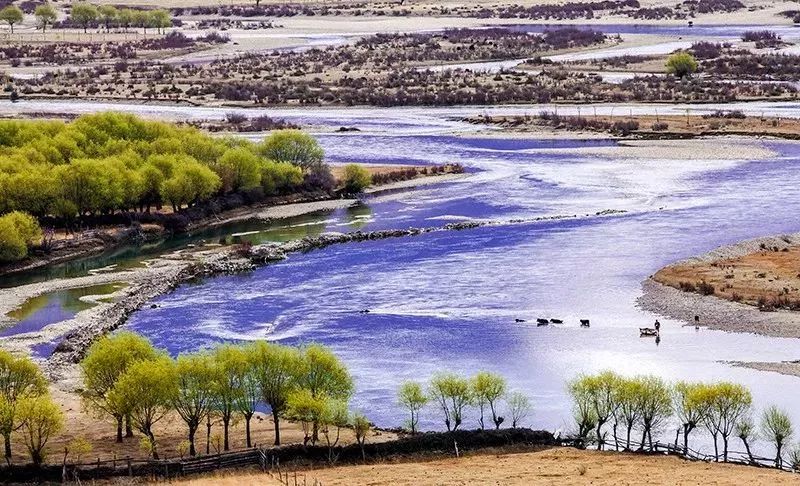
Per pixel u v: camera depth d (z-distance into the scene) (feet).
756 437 514.27
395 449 501.15
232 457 485.56
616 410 518.37
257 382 520.01
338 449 495.82
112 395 509.76
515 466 478.59
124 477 467.11
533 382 593.83
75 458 488.02
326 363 538.06
